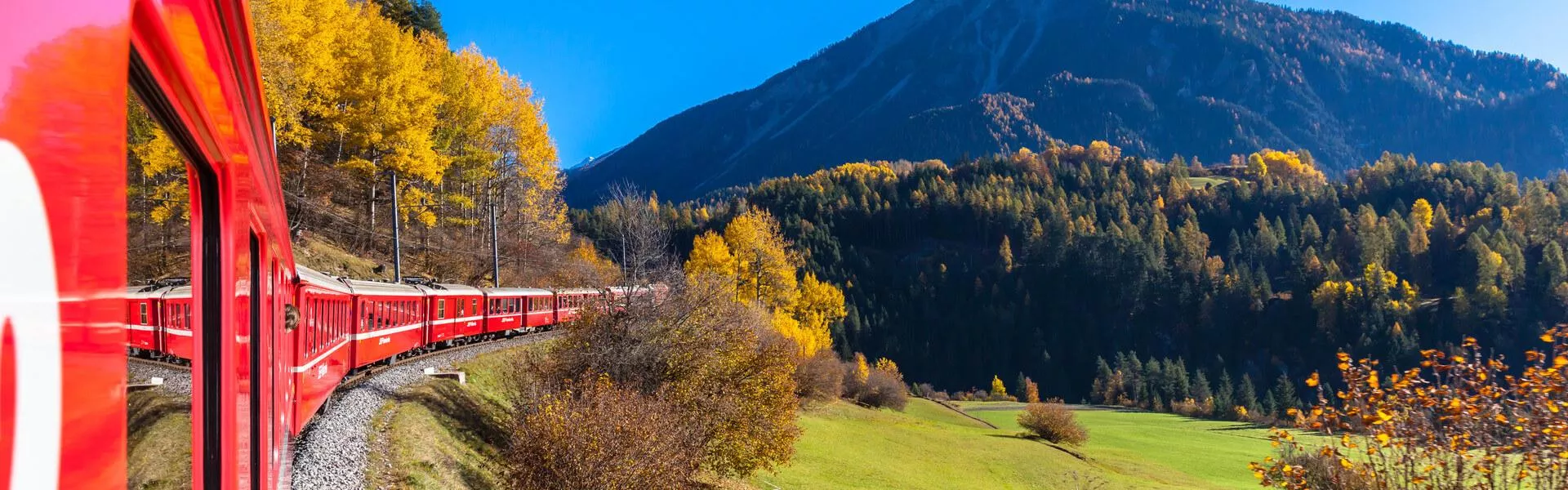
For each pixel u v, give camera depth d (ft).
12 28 2.58
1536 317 398.83
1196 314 485.15
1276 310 466.70
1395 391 25.70
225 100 6.55
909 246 646.33
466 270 148.66
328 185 122.72
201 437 6.52
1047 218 621.31
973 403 352.90
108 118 3.35
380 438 50.29
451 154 149.59
